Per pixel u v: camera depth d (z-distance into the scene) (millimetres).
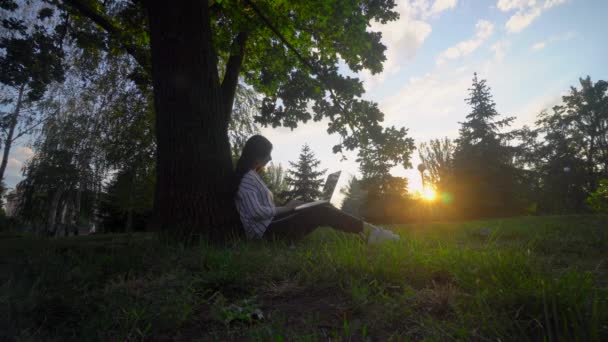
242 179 3543
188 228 3432
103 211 26844
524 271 1707
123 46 8141
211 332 1411
